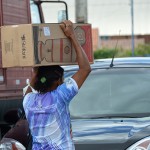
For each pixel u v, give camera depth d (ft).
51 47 27.58
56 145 26.45
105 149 29.17
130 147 28.76
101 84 35.40
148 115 32.83
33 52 27.30
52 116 26.55
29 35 27.37
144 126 30.12
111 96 34.60
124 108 33.65
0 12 48.93
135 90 34.60
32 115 26.89
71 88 26.84
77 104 34.60
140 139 28.81
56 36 27.66
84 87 35.50
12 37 28.22
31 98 27.25
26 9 53.26
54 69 27.43
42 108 26.68
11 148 31.45
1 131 46.75
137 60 37.32
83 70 27.20
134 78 35.29
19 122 34.71
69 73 36.01
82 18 97.50
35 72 27.76
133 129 29.84
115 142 29.17
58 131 26.53
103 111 33.76
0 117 47.39
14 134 32.50
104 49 291.17
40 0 64.75
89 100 34.68
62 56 27.76
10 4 50.47
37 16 64.95
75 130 30.99
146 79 35.14
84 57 27.35
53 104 26.63
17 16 51.52
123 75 35.65
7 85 48.93
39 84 27.25
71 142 26.89
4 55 28.73
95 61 38.11
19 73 50.65
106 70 36.29
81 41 28.63
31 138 31.24
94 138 29.73
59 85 27.37
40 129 26.66
